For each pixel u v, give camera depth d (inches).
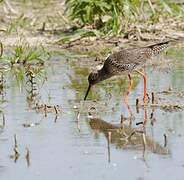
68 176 436.8
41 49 771.4
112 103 590.2
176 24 851.4
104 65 629.3
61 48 796.6
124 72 631.2
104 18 833.5
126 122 538.9
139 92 622.5
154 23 851.4
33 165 455.8
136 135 508.7
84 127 528.4
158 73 685.3
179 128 519.5
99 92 627.5
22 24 860.0
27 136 508.1
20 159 466.6
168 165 450.9
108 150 478.0
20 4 983.6
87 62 734.5
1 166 454.9
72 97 609.0
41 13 933.2
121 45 790.5
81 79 669.9
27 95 618.5
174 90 619.5
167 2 867.4
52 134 512.7
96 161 460.4
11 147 487.5
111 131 518.9
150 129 520.4
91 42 804.6
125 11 812.6
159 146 485.7
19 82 665.0
